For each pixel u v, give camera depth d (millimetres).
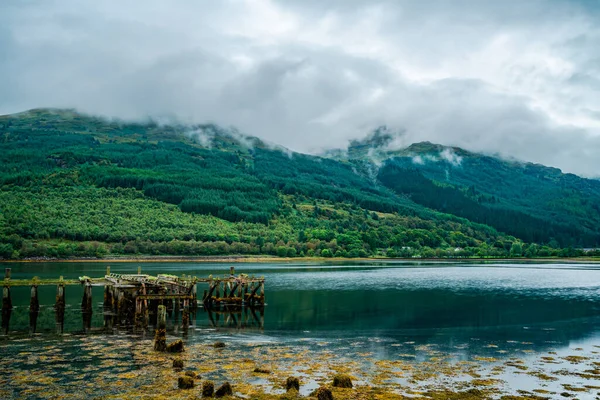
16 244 172750
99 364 31359
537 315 56281
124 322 48812
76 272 117812
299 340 40969
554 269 160250
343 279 112062
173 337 41969
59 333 42562
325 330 46281
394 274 131000
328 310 60469
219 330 45906
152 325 48219
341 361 33125
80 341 38906
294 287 91625
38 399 24625
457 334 44375
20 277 98062
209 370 30172
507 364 32781
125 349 35938
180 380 26656
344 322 51156
